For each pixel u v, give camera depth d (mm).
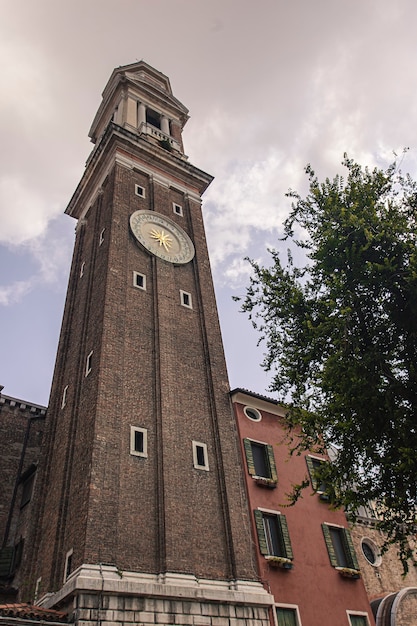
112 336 26734
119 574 18766
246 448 26781
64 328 33156
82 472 21938
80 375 27562
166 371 27031
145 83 49031
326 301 18703
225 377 29672
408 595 26297
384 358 17328
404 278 17172
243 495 24906
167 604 18875
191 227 38562
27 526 26406
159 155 40812
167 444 23938
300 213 21719
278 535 24766
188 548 21016
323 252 19516
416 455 14836
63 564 20250
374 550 30375
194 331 31250
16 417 33188
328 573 24922
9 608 16688
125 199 35969
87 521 19438
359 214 19484
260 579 22156
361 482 17406
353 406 16766
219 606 20078
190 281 34469
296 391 19422
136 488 21859
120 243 32312
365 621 24562
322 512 27516
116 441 22625
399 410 16156
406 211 19547
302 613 22375
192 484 23672
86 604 17328
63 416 27516
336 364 17234
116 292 29109
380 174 20516
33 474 29125
